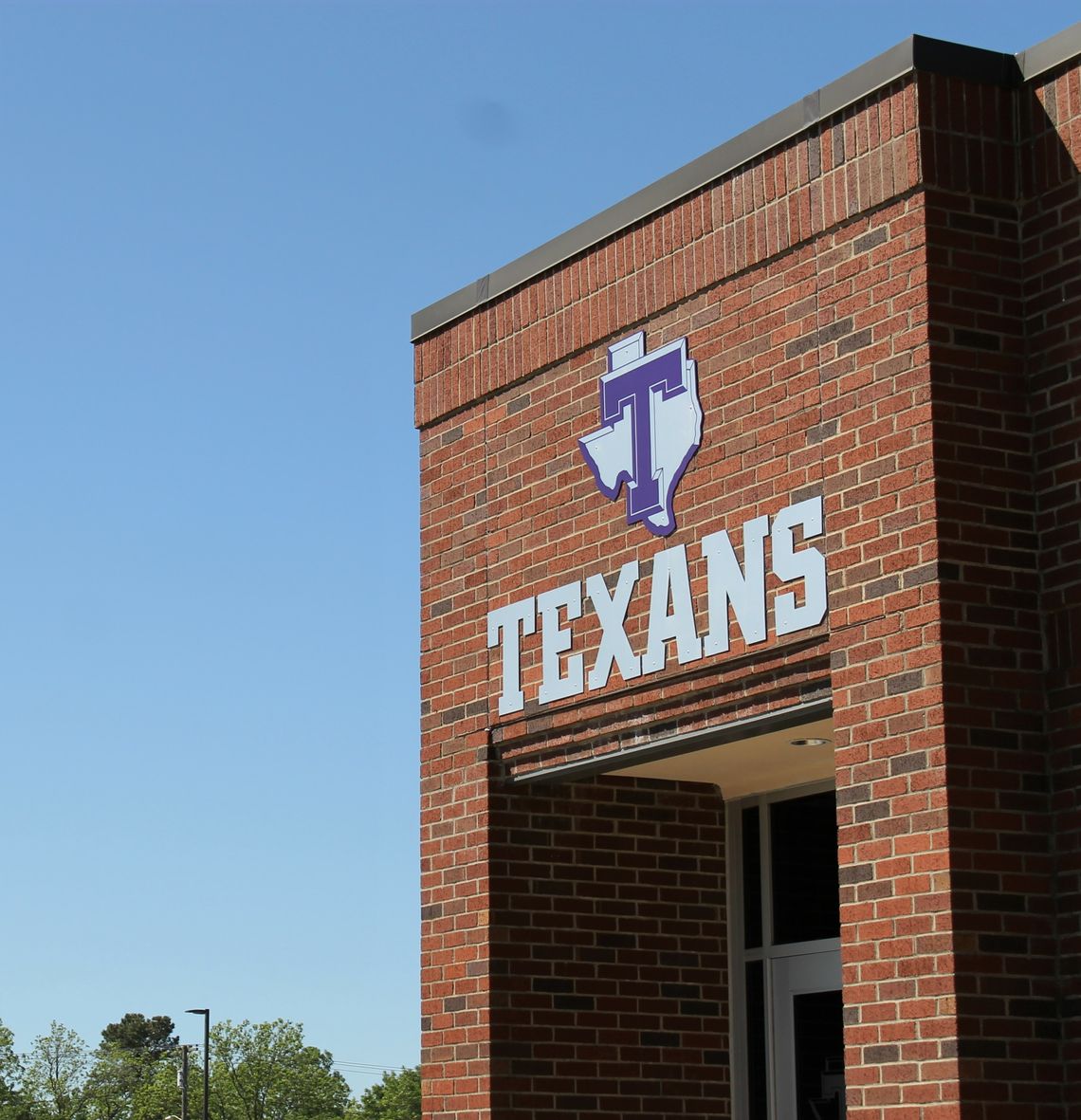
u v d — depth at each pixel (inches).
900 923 419.8
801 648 464.8
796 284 480.7
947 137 449.1
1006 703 424.2
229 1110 4847.4
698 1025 584.4
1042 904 416.8
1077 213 438.0
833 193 470.3
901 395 442.9
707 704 494.9
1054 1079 408.5
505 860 561.6
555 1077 554.6
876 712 435.5
